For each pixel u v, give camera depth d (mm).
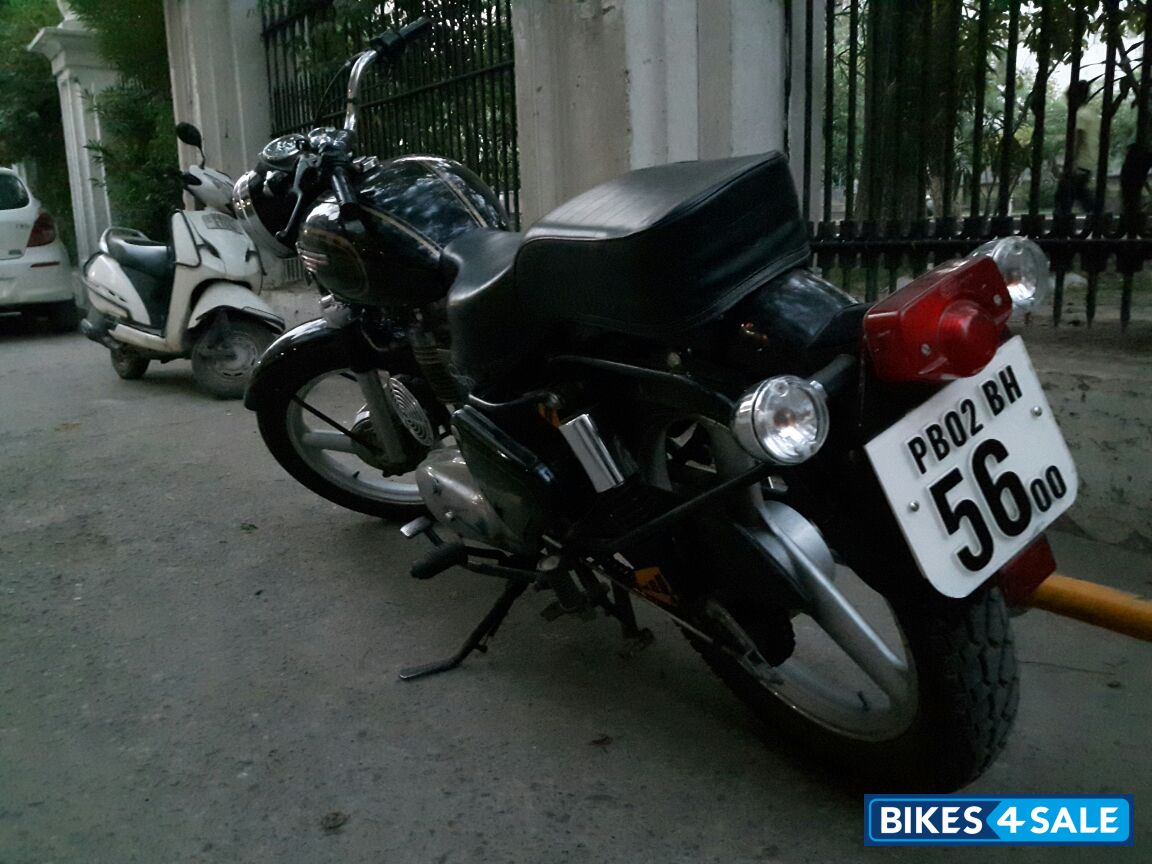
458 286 2367
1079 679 2604
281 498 4254
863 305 1850
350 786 2266
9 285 9391
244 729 2506
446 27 5867
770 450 1567
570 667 2764
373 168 2904
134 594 3324
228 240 6223
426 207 2721
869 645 1980
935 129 4191
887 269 4016
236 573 3475
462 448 2449
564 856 2016
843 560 1875
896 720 2014
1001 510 1772
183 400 6332
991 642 1850
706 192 1798
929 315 1635
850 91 4164
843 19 4812
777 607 2059
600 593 2383
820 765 2223
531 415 2301
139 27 10258
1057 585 2375
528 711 2547
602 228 1867
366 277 2775
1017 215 3678
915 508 1702
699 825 2096
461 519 2619
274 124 8578
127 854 2066
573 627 2990
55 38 12828
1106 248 3496
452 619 3082
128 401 6355
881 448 1690
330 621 3092
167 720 2559
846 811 2125
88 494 4391
